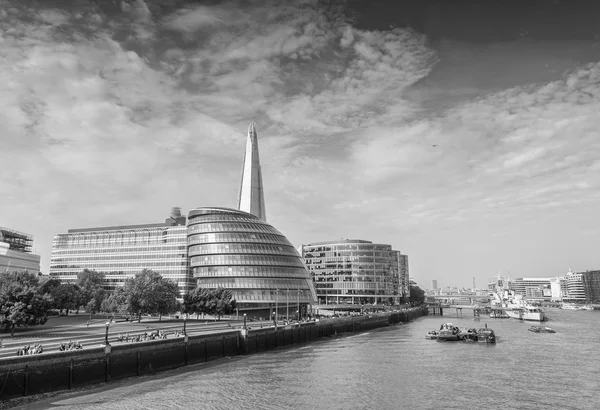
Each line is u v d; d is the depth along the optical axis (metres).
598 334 154.50
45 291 146.25
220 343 97.94
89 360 66.44
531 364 91.75
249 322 141.62
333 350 113.50
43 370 59.88
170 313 143.25
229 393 65.56
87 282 174.00
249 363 91.31
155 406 58.25
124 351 72.69
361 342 133.50
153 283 129.75
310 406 59.69
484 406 60.44
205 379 74.31
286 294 172.88
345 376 78.31
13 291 93.94
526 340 136.25
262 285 172.00
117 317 152.12
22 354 61.31
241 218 189.50
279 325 127.12
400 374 80.56
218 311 144.25
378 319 199.12
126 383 69.62
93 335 89.62
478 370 84.62
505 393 67.19
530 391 68.50
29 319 92.12
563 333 158.88
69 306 157.25
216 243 178.25
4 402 55.00
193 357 88.88
